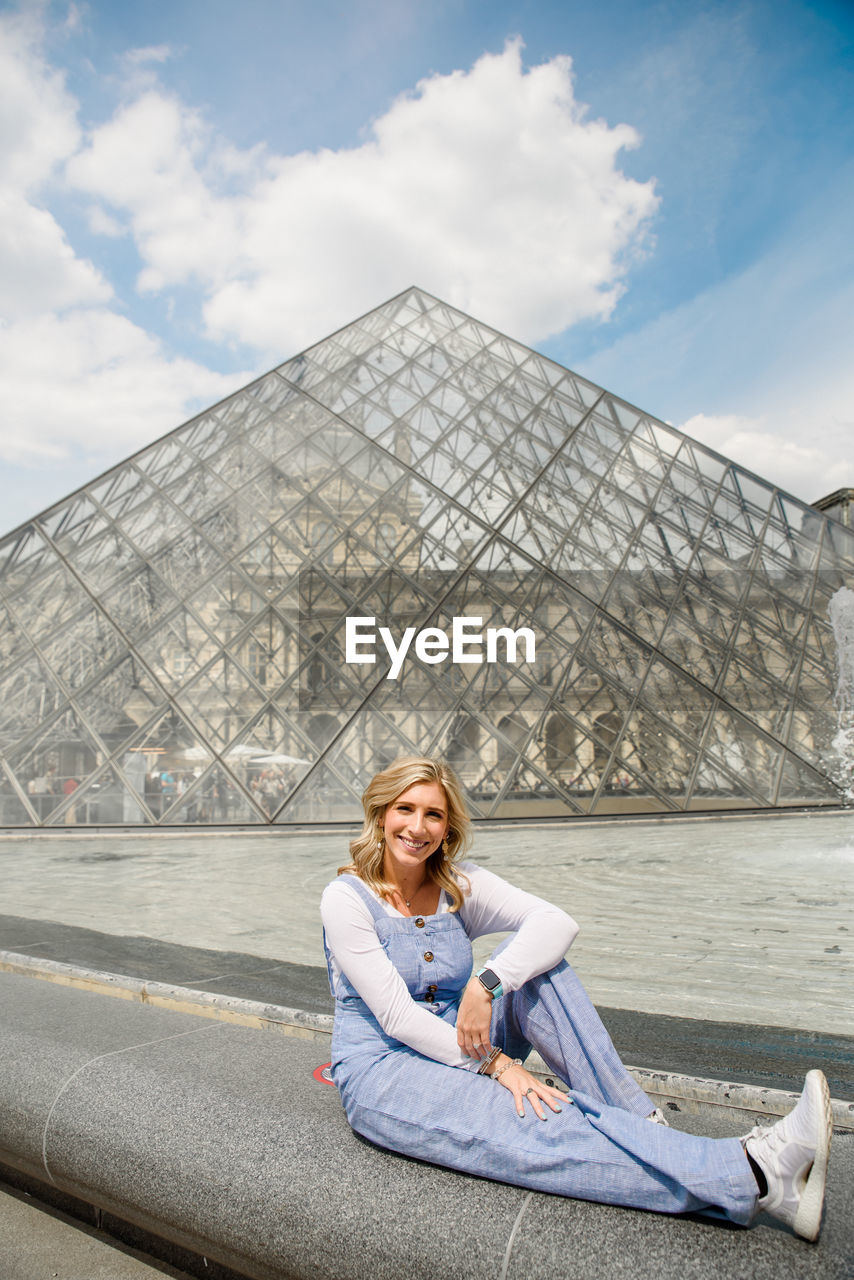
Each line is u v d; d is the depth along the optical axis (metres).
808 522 31.11
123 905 10.63
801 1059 4.39
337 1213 2.50
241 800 23.25
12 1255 3.19
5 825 23.41
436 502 30.16
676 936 8.22
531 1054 3.93
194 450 32.56
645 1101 2.70
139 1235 3.26
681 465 33.06
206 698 25.19
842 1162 2.79
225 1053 3.79
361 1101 2.78
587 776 24.25
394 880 3.19
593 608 27.47
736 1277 2.08
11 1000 4.89
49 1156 3.31
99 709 25.11
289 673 25.56
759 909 9.77
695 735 25.22
